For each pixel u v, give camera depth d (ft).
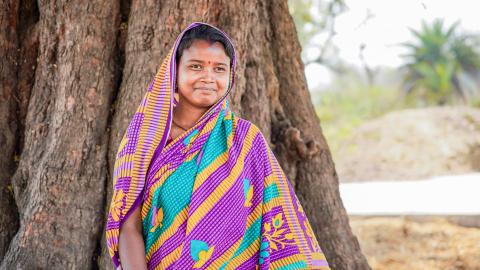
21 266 11.52
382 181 46.83
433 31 128.47
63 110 12.10
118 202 8.07
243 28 12.51
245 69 12.90
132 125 8.27
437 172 48.19
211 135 8.09
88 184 11.94
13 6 13.32
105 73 12.39
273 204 8.46
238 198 8.04
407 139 53.47
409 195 36.63
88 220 11.89
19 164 12.62
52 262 11.60
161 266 7.97
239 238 8.11
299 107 14.87
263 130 13.00
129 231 8.10
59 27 12.46
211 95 8.21
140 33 12.14
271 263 8.46
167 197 7.95
